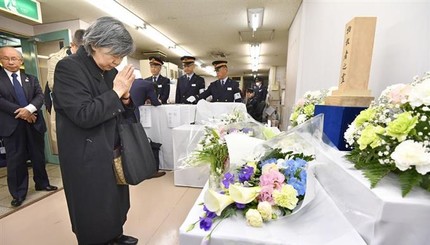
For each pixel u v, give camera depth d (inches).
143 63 218.7
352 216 30.4
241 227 27.6
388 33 55.4
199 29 167.3
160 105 115.3
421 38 46.9
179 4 121.6
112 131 44.7
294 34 139.1
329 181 35.9
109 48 39.7
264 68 407.8
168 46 216.5
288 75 164.6
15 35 126.9
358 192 29.1
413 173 26.8
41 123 90.4
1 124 79.0
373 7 59.6
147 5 122.8
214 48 233.8
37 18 98.2
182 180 97.0
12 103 81.4
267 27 163.3
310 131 37.9
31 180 107.3
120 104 43.1
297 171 31.7
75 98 39.7
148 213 76.2
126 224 69.6
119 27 40.6
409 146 26.4
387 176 30.0
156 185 99.3
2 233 66.2
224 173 35.5
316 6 94.4
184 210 77.9
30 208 80.4
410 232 24.9
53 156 134.6
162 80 150.2
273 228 27.5
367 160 31.4
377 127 31.2
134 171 45.7
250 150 36.0
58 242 62.0
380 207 25.0
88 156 41.9
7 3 84.2
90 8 120.4
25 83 88.5
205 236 26.4
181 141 92.8
